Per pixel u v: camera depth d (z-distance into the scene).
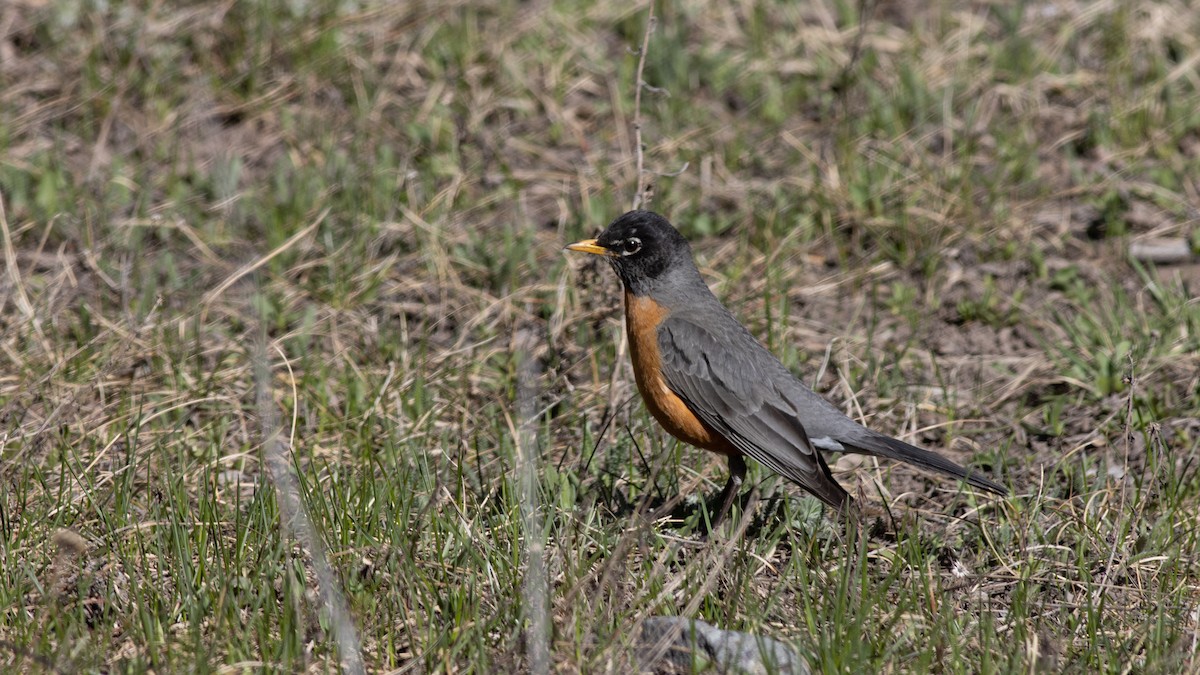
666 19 17.20
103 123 15.10
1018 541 8.88
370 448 9.52
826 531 9.05
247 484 9.55
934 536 8.94
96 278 12.43
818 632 7.39
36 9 16.69
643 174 10.92
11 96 15.41
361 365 11.45
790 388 9.52
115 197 13.91
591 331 11.45
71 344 11.24
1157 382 11.12
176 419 10.38
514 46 16.58
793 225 13.66
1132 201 13.98
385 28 16.69
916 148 14.80
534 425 9.59
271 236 13.09
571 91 16.06
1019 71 16.11
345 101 15.72
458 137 14.52
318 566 7.30
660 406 9.65
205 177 14.18
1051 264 13.13
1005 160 14.41
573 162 14.83
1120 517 8.59
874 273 13.08
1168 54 16.56
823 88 16.02
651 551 8.52
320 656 7.36
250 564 8.13
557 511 8.84
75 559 7.98
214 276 12.75
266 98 15.50
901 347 11.99
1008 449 10.41
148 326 11.59
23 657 7.03
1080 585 8.34
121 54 15.92
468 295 12.41
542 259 13.07
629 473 9.55
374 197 13.73
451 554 8.33
